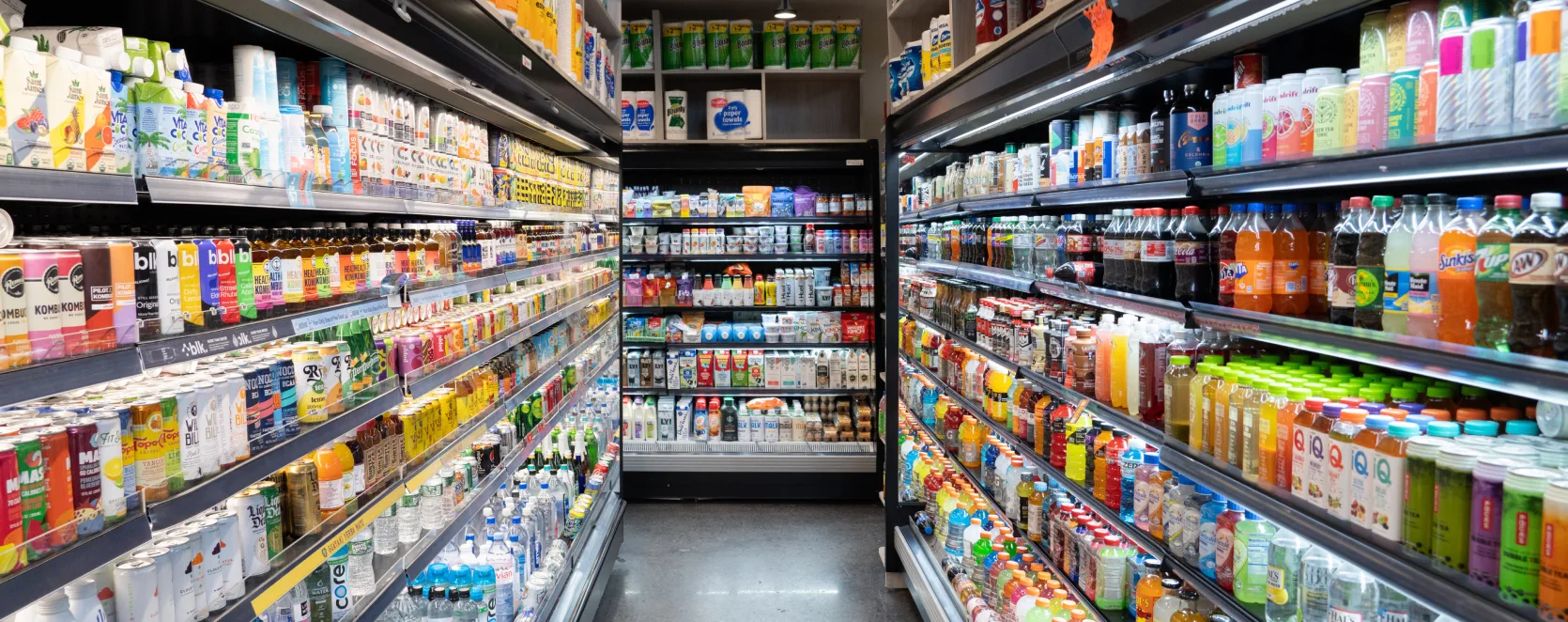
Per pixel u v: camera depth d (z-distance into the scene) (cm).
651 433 671
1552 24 135
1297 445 190
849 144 649
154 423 157
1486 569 143
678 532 596
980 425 434
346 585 229
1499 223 148
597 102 452
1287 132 195
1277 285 209
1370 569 161
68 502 136
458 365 290
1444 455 152
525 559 348
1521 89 140
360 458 234
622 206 626
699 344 673
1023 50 288
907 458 534
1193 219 244
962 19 358
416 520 281
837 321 674
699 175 714
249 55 193
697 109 689
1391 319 170
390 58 210
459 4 242
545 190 402
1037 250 351
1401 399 190
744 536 586
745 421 666
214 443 173
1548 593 132
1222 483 211
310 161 207
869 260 679
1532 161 133
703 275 716
